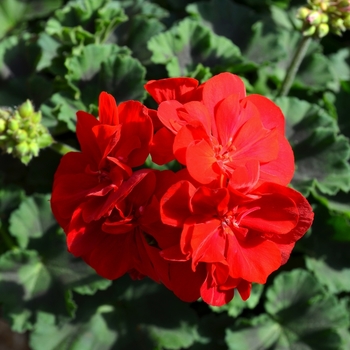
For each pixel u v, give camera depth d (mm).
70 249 319
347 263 456
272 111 341
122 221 308
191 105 312
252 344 436
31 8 529
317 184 438
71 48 469
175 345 433
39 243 445
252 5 537
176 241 312
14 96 480
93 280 433
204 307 464
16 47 494
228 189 306
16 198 457
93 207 317
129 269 339
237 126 327
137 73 442
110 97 315
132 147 315
